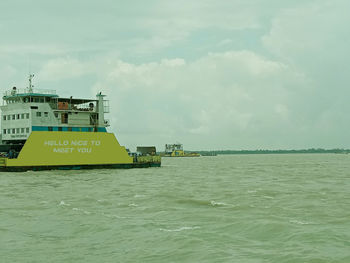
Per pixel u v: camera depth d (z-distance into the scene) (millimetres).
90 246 18469
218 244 18500
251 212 27109
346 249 17562
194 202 31766
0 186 41875
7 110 64312
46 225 22703
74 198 33500
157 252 17375
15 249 18047
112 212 26984
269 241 19078
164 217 25219
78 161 62719
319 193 38375
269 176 64062
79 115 65812
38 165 58938
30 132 60531
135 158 77938
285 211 27531
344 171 80188
